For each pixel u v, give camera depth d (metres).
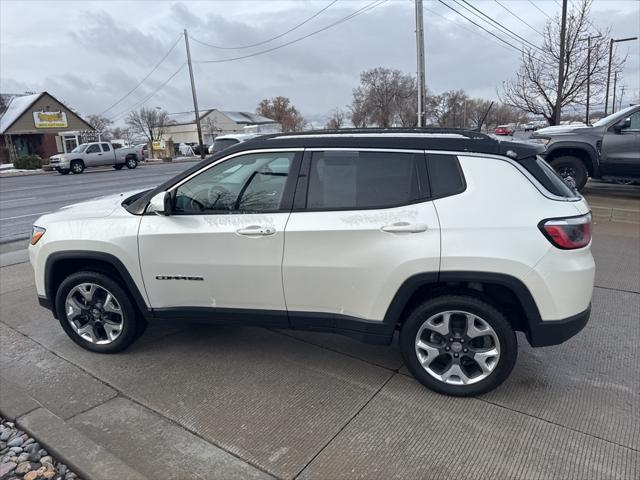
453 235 3.02
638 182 9.84
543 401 3.18
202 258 3.48
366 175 3.22
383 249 3.12
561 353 3.81
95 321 3.95
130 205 3.81
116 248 3.64
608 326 4.25
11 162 49.28
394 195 3.16
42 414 3.07
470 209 3.03
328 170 3.29
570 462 2.62
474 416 3.05
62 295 3.93
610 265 5.91
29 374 3.71
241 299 3.50
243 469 2.64
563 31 18.89
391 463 2.65
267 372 3.64
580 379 3.44
